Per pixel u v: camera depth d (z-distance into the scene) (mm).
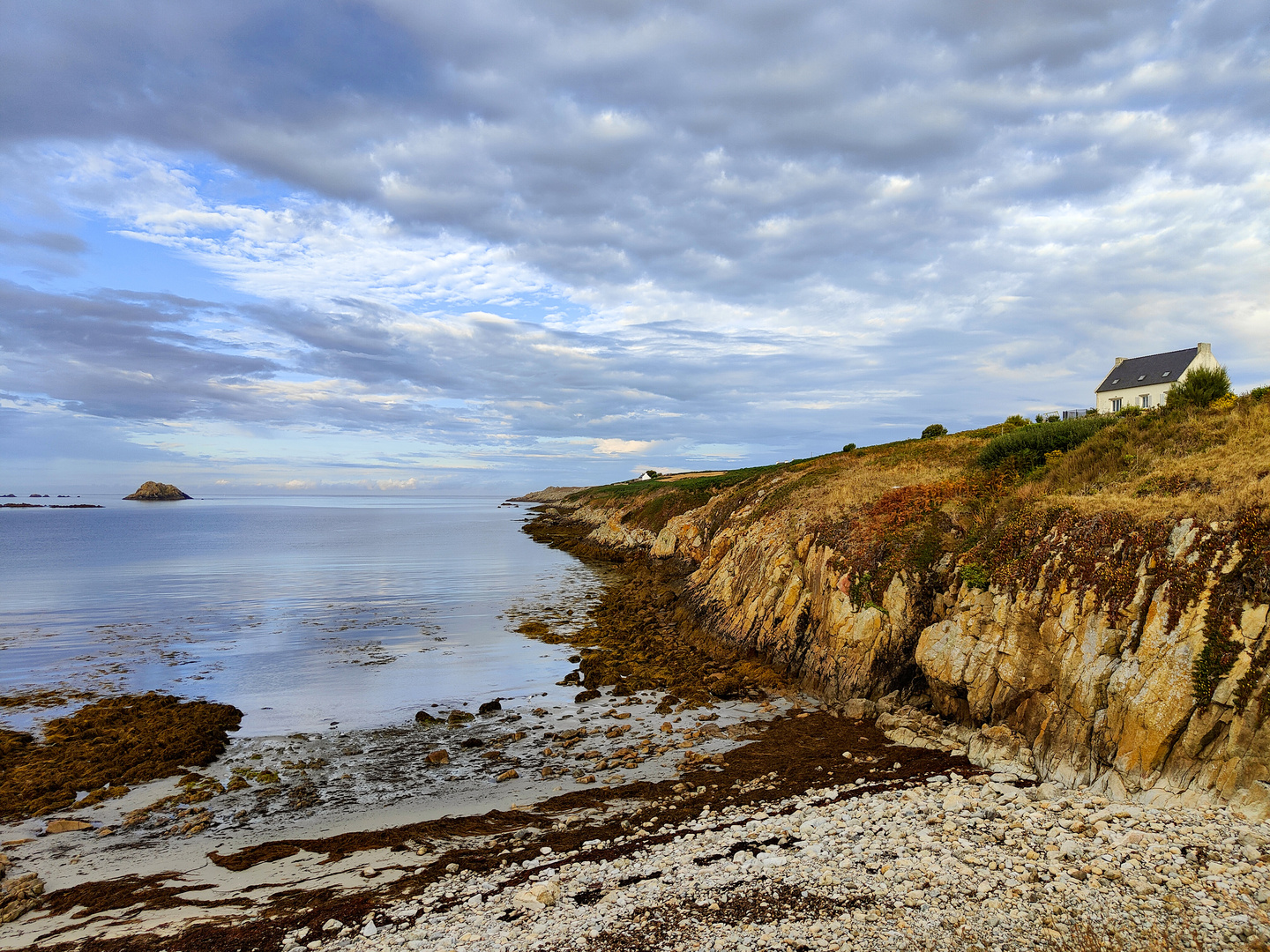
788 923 9922
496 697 24094
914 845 12023
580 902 10992
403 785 16875
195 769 17953
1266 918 9133
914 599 23609
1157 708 13781
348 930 10617
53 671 27266
